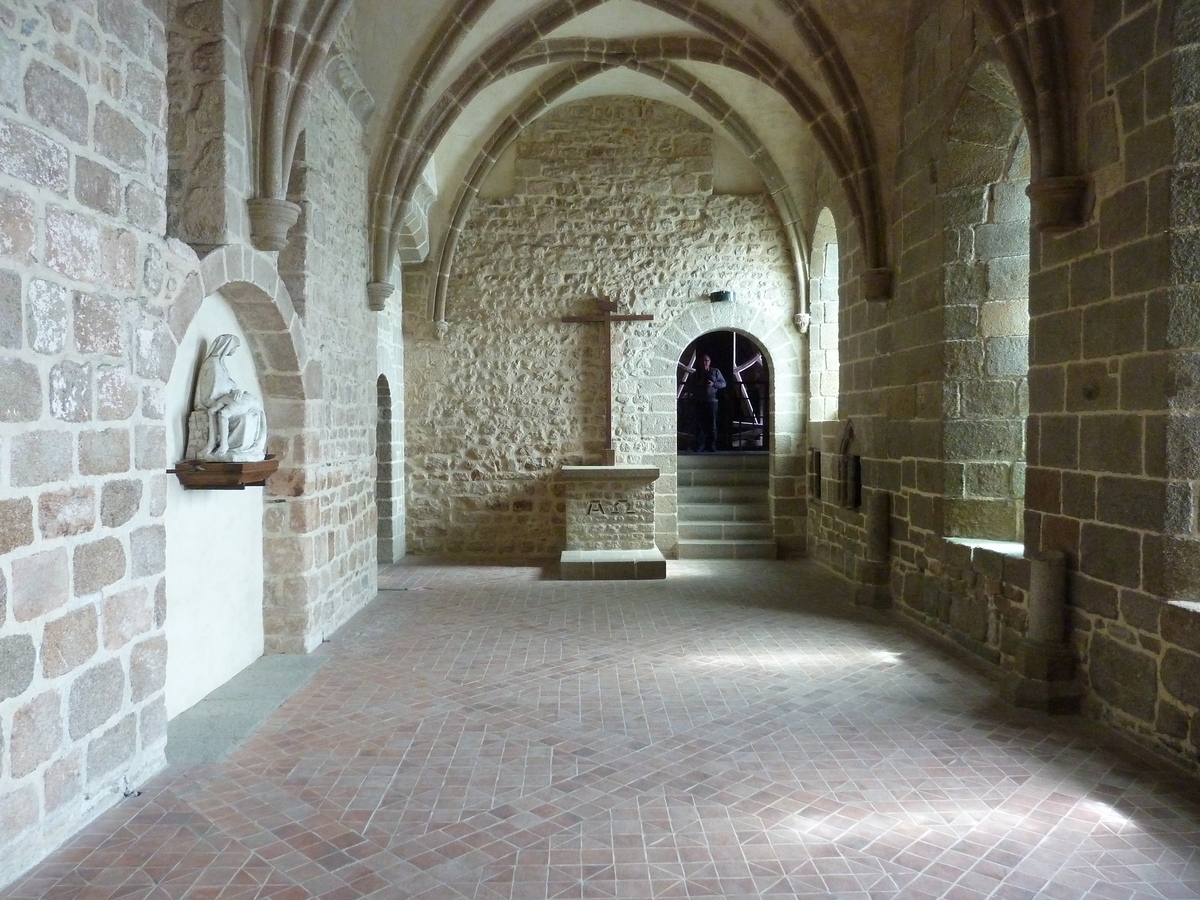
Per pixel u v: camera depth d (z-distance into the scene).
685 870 2.76
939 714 4.26
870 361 7.12
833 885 2.67
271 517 5.46
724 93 8.88
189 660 4.42
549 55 8.13
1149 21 3.59
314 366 5.60
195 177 4.28
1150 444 3.65
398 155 7.12
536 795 3.34
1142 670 3.75
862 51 6.34
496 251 9.75
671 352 9.80
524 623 6.35
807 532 9.73
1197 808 3.19
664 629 6.14
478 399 9.79
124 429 3.30
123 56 3.30
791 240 9.55
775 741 3.91
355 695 4.62
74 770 2.99
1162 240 3.54
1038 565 4.33
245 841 2.96
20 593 2.69
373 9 6.45
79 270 3.00
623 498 8.73
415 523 9.83
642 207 9.76
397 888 2.65
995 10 4.34
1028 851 2.88
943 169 5.53
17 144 2.66
